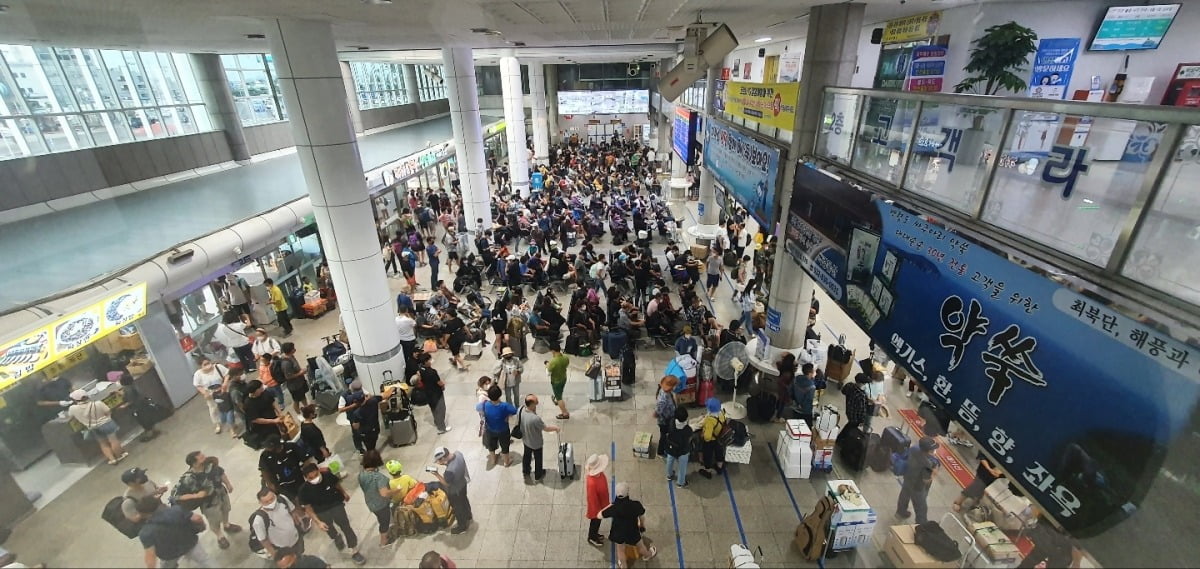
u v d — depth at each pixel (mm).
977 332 4285
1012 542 5090
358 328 8961
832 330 11758
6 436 5742
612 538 5836
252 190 13617
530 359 10797
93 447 6172
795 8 7734
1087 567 4316
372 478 5883
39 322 6273
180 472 6129
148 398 7242
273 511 4969
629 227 19422
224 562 4871
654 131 39125
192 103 16062
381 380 9344
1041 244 3992
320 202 8094
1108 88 7383
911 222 5219
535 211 19219
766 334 10188
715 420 7406
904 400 8242
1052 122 4926
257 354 9320
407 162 18656
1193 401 2730
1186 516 3133
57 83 11875
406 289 13781
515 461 7781
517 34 11250
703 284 14688
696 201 23562
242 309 11703
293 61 7234
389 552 6020
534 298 13773
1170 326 2818
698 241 17359
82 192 11867
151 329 7723
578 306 11344
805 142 8539
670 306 11672
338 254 8422
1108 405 3205
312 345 11719
